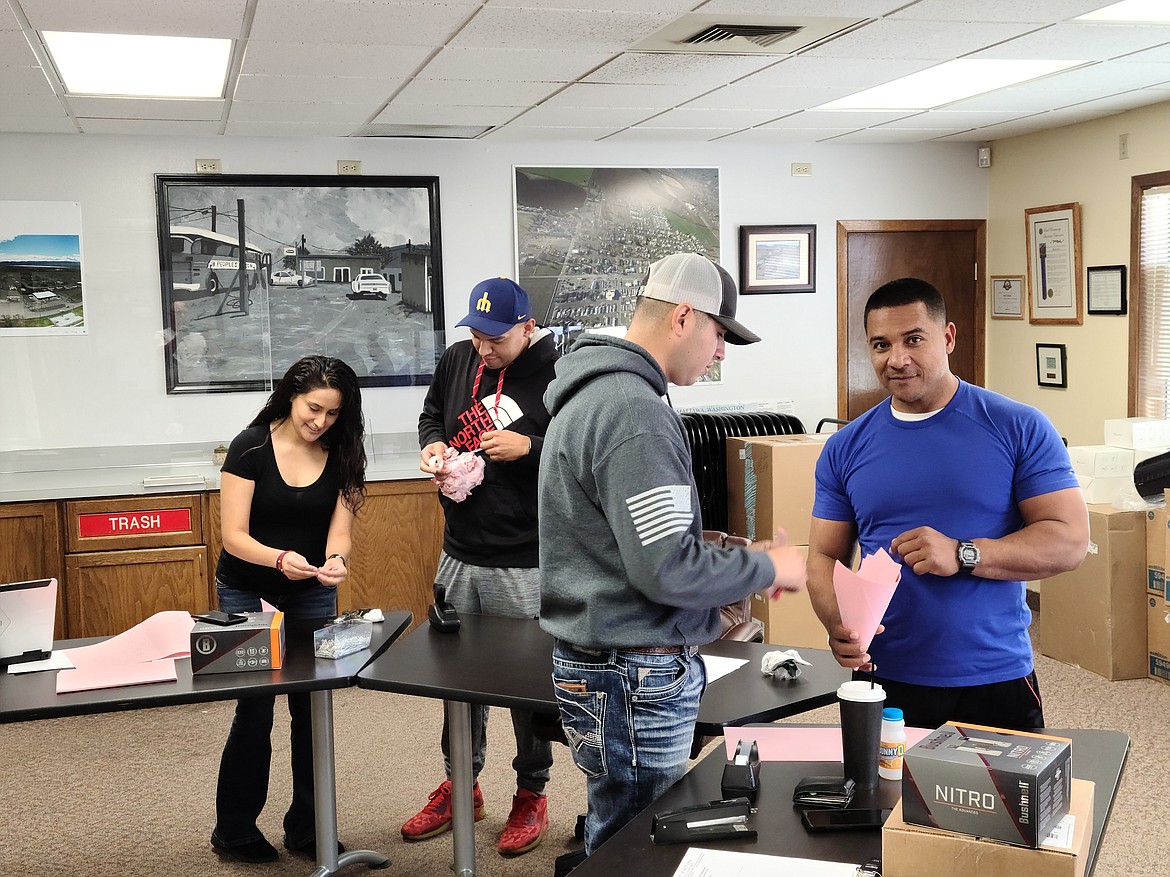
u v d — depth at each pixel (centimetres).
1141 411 560
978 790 137
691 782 185
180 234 538
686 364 187
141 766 404
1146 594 471
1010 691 218
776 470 526
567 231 603
